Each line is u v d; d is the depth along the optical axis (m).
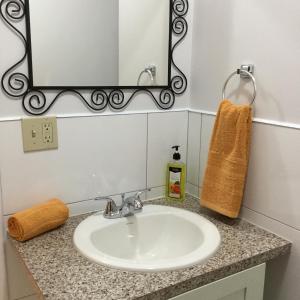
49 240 1.13
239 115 1.18
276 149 1.13
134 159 1.40
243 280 1.04
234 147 1.20
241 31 1.21
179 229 1.29
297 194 1.08
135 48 1.33
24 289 1.25
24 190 1.20
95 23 1.24
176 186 1.45
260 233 1.18
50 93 1.20
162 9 1.35
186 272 0.95
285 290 1.18
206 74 1.38
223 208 1.24
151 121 1.41
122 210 1.29
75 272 0.95
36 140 1.19
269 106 1.14
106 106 1.30
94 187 1.33
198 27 1.39
